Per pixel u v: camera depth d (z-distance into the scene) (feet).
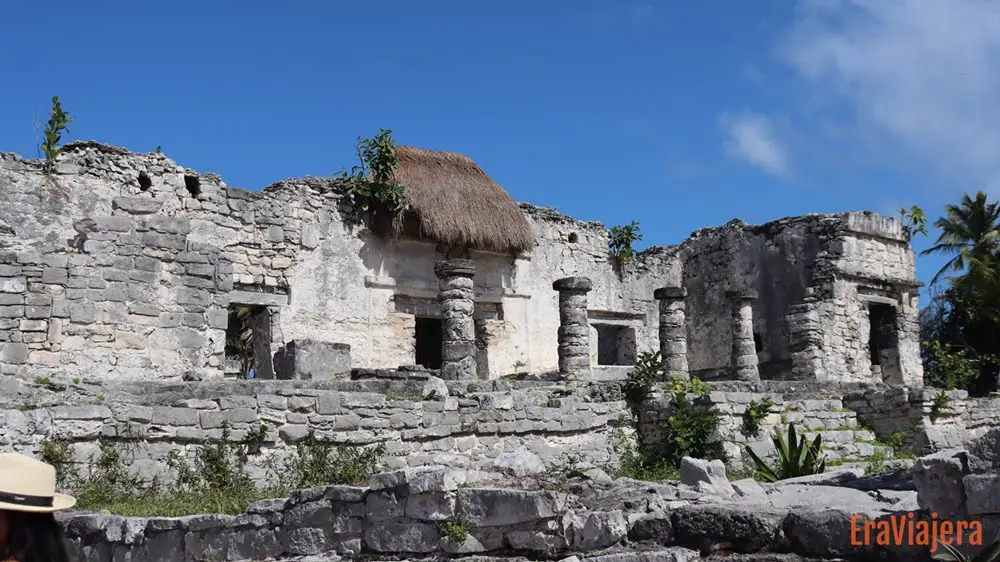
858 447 55.31
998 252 122.83
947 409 57.26
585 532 23.12
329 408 44.45
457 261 68.69
